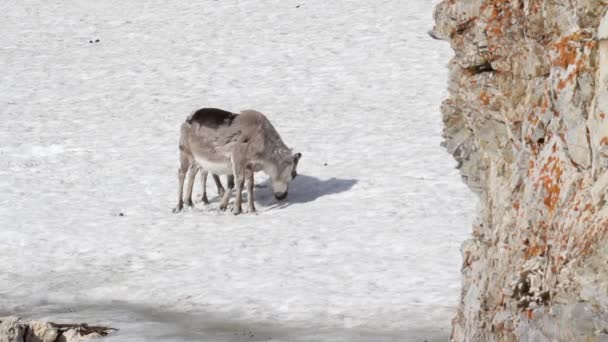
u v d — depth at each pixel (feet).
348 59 466.29
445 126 120.88
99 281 209.77
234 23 536.01
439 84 423.64
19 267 222.28
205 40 509.35
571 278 74.28
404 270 207.62
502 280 95.30
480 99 108.17
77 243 240.32
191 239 241.14
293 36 507.71
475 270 111.96
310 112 389.60
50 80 447.42
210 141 265.13
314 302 186.80
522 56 99.19
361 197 277.23
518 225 94.22
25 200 280.92
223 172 267.18
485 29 105.09
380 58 465.06
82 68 467.93
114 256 229.45
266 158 266.57
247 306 186.91
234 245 233.55
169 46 501.56
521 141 99.25
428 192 278.46
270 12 552.00
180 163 297.74
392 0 563.89
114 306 191.83
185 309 187.32
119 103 411.54
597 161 77.15
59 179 305.12
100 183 301.43
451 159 314.96
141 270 217.15
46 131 366.43
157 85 439.22
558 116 86.38
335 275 205.98
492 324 95.55
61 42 512.22
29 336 169.89
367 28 513.86
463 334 110.83
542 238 86.33
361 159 320.50
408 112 383.86
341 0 568.00
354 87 424.46
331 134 355.56
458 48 112.78
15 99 415.44
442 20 115.85
